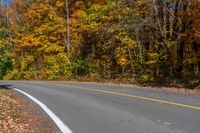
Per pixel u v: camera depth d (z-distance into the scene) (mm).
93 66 39562
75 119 11898
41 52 48406
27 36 49000
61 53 44250
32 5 49500
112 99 16812
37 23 49594
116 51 37438
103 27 36250
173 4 27078
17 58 50031
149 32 32219
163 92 19156
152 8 28094
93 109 13898
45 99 17875
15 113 12922
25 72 47625
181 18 26688
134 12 29625
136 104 14750
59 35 47875
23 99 18031
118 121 11172
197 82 24594
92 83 29734
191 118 11148
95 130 10000
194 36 25547
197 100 15297
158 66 31172
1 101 15352
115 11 35719
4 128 10031
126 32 34750
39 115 13016
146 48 35312
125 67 38344
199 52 28312
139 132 9477
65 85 27250
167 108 13312
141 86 24391
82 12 43344
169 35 28594
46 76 43844
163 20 28469
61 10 47719
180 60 28875
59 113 13297
